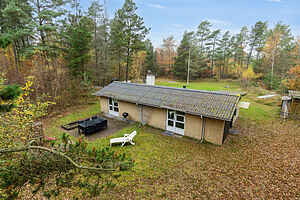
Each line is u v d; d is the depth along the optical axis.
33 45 18.33
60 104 16.67
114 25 27.00
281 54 34.97
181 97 11.90
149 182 6.57
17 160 3.25
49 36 19.80
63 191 5.94
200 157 8.43
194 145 9.75
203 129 10.18
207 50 48.31
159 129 12.23
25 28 17.16
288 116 14.91
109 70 26.70
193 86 34.31
